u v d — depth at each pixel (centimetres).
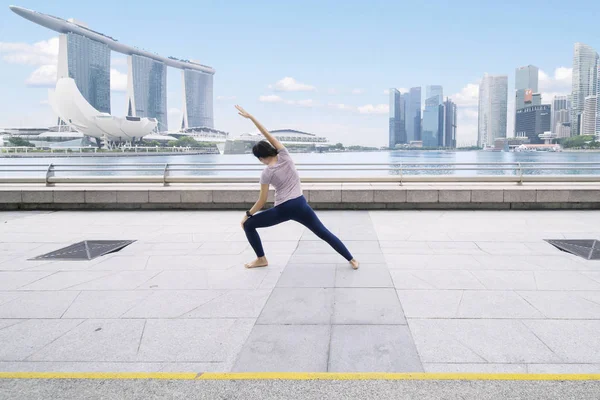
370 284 470
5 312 401
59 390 267
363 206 1048
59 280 501
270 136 499
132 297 439
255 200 1066
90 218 969
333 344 325
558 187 1037
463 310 389
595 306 396
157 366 296
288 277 502
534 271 510
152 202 1085
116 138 16475
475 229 784
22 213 1052
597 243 654
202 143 19150
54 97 16175
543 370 283
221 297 435
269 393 260
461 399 251
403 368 288
